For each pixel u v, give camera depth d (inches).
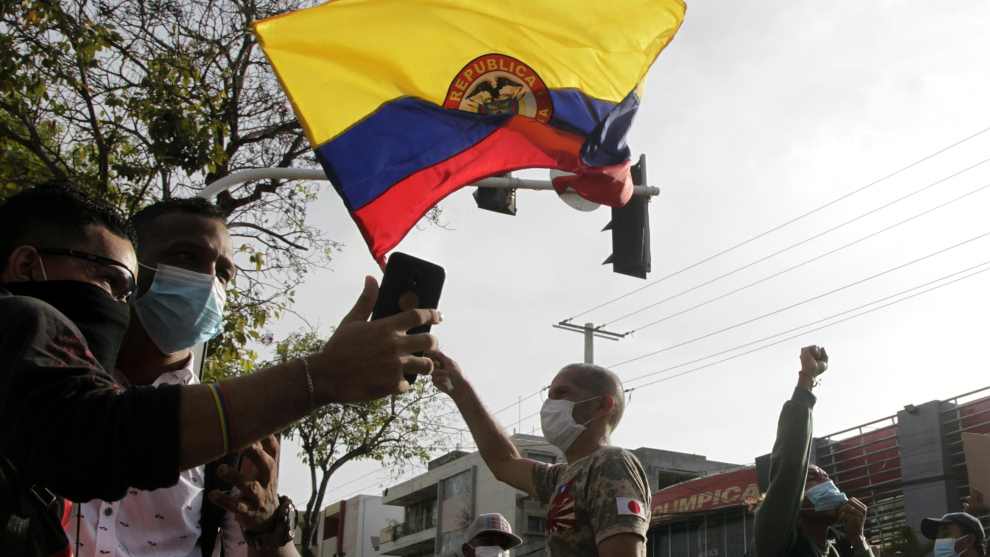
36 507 70.6
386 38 187.3
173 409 64.3
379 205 182.9
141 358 123.4
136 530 108.0
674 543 891.4
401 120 187.8
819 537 177.8
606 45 206.4
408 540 1734.7
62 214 82.4
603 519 133.8
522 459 176.1
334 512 2180.1
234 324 478.3
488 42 196.9
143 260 121.6
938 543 224.1
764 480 792.9
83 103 450.3
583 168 207.5
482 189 327.3
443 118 191.9
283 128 523.2
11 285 78.7
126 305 85.0
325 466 861.2
